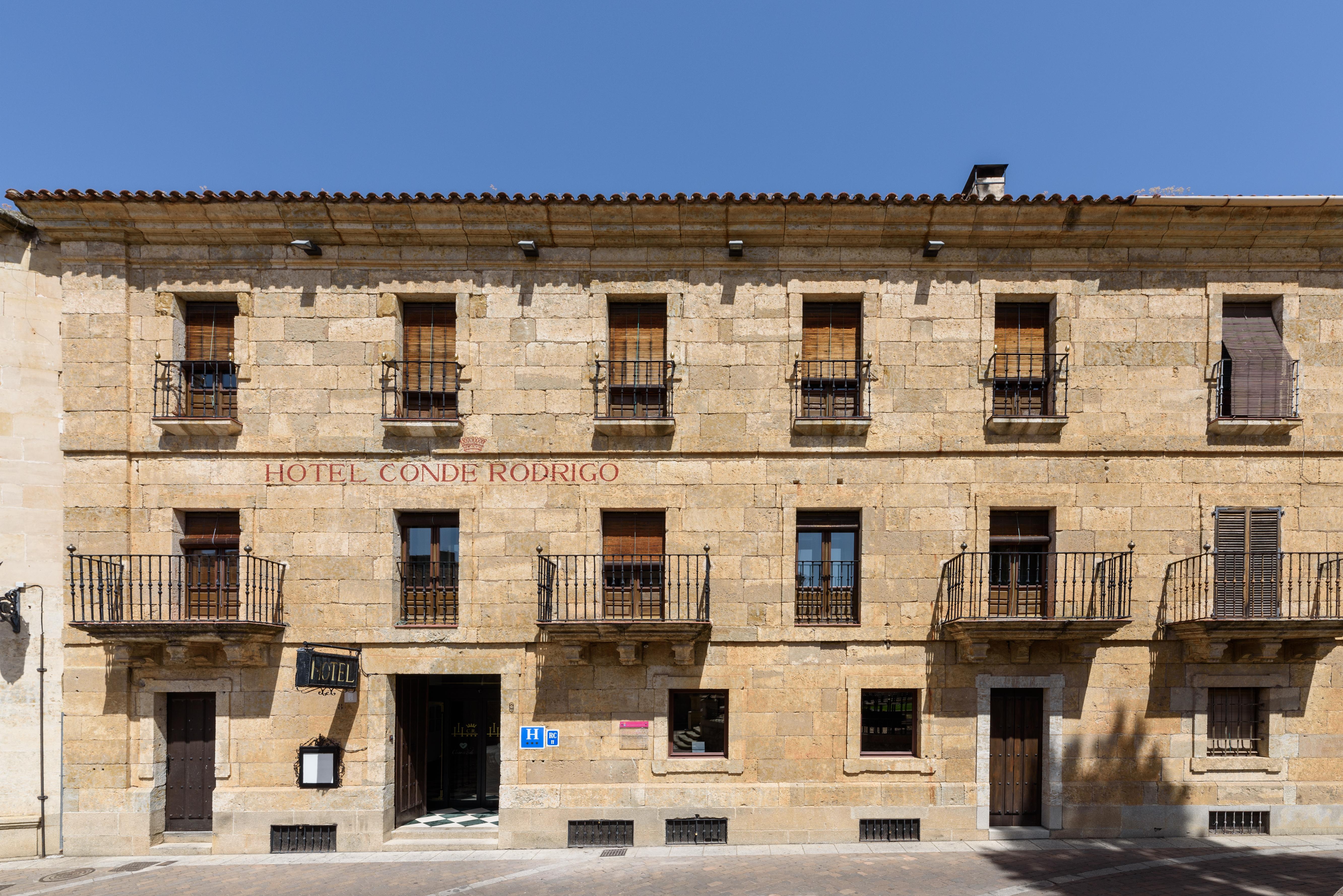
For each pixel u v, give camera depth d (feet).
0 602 38.75
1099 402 41.50
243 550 40.78
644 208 40.40
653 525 41.88
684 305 41.93
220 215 40.29
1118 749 40.14
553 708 40.37
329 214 40.45
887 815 39.75
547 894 32.99
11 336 40.04
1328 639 39.65
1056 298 42.01
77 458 40.40
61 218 39.99
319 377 41.47
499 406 41.63
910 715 41.22
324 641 40.50
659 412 42.22
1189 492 41.14
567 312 41.88
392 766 40.96
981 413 41.52
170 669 40.06
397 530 41.52
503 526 41.27
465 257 41.93
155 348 41.09
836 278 42.01
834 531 41.93
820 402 42.37
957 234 41.19
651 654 40.47
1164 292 41.86
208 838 40.16
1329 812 39.96
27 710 39.24
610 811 39.73
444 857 38.40
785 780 40.11
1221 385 41.37
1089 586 40.68
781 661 40.60
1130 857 36.91
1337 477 41.19
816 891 32.83
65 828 38.91
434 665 40.55
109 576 39.83
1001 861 36.40
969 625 38.50
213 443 41.09
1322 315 41.75
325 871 36.42
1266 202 39.52
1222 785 40.06
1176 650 40.55
